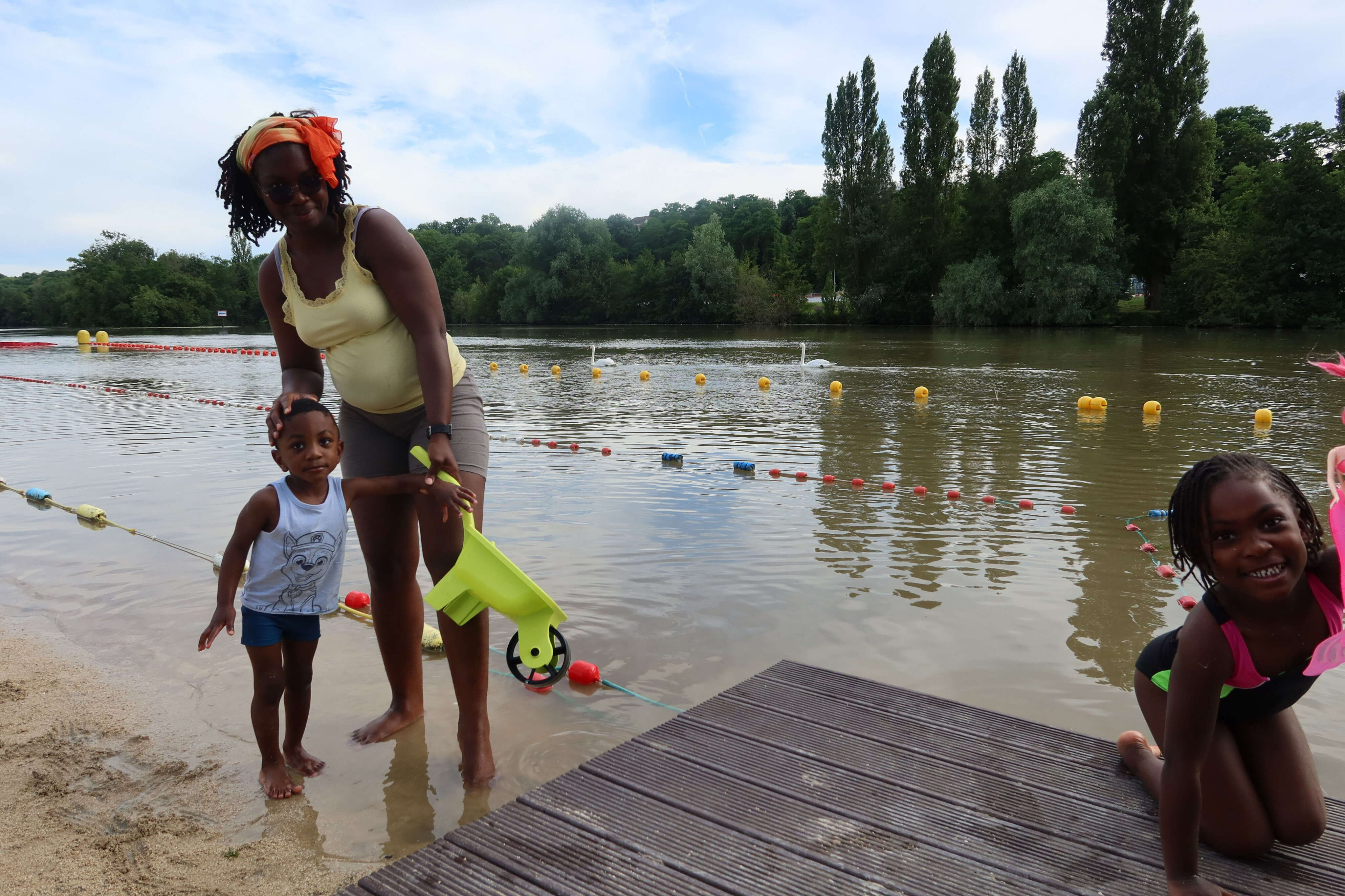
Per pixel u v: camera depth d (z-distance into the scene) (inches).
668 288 2381.9
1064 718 135.9
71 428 460.4
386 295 124.2
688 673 154.9
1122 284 1657.2
